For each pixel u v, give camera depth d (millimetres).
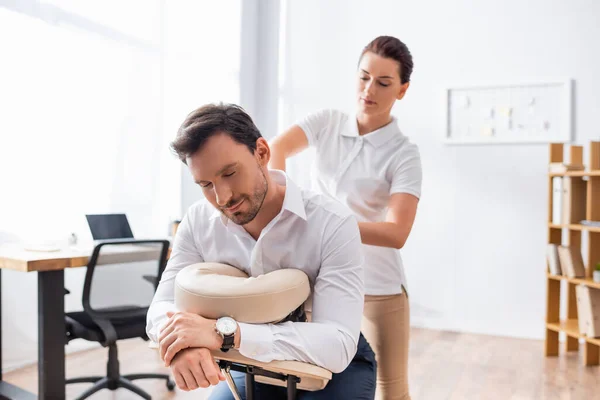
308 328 1027
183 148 958
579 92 4168
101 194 3551
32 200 3156
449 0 4473
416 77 4555
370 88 1627
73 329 2541
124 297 2551
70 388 2928
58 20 3256
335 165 1771
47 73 3209
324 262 1133
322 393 1147
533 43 4266
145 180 3844
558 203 3719
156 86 3906
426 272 4551
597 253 3631
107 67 3564
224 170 958
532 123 4262
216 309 998
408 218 1602
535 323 4281
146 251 2594
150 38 3857
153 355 3516
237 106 1001
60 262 2422
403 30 4605
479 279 4414
